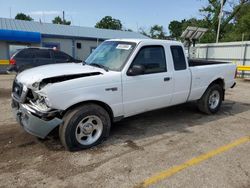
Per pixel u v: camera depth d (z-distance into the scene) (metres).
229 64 6.86
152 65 4.99
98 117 4.33
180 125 5.70
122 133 5.11
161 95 5.19
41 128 3.92
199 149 4.39
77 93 4.00
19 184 3.25
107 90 4.33
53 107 3.83
